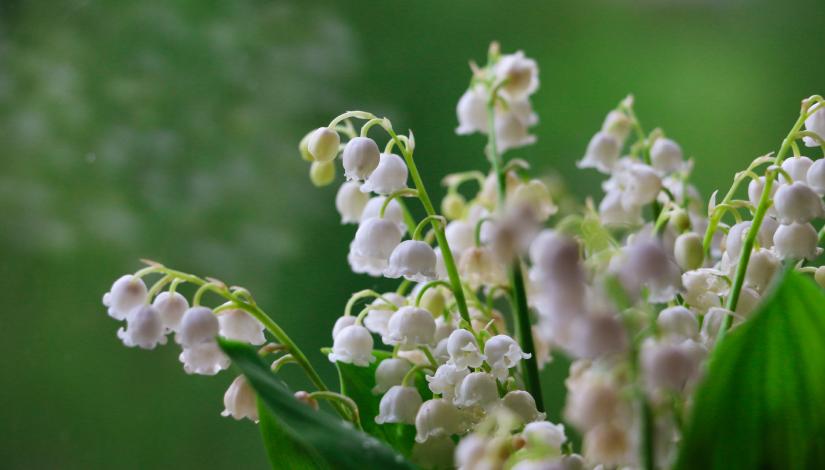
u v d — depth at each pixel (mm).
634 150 447
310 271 651
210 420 629
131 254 638
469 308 432
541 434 378
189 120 653
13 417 605
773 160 407
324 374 621
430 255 411
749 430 371
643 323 378
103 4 653
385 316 427
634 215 429
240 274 645
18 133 634
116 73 648
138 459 615
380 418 410
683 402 386
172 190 645
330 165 438
